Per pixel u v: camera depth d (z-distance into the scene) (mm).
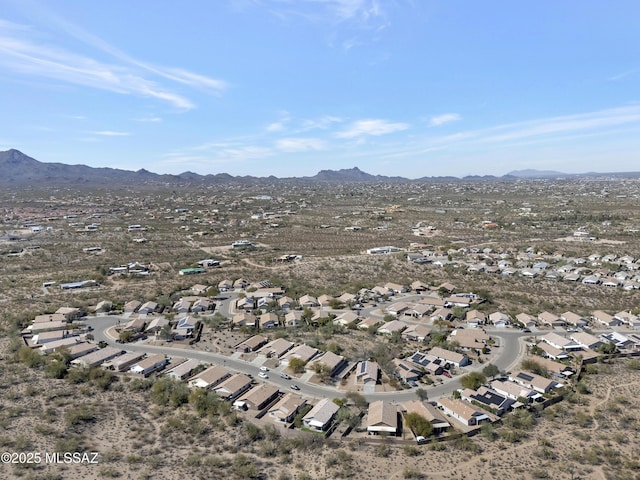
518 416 64000
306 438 58406
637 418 63469
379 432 60562
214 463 53094
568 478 50625
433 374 79500
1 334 97438
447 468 52750
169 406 67688
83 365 80812
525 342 94875
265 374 78938
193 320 104625
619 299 122188
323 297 124438
